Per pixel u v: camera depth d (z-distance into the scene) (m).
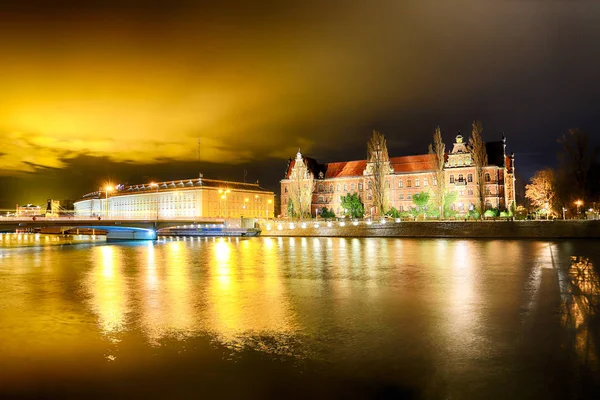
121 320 22.22
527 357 16.09
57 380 14.51
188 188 191.38
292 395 13.23
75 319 22.56
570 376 14.31
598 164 99.25
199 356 16.56
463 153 132.12
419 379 14.23
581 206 100.25
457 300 26.47
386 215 127.12
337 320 21.77
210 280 35.94
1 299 28.17
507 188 137.88
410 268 42.38
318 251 64.88
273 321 21.67
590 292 28.69
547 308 24.00
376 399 12.90
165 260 53.97
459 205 131.25
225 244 86.06
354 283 33.59
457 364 15.47
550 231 86.62
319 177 165.12
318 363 15.72
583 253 54.69
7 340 18.84
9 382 14.38
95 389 13.83
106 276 39.12
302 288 31.50
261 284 33.53
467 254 55.56
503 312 23.17
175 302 26.70
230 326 20.81
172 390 13.68
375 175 124.56
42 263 51.44
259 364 15.68
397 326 20.50
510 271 38.91
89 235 145.50
